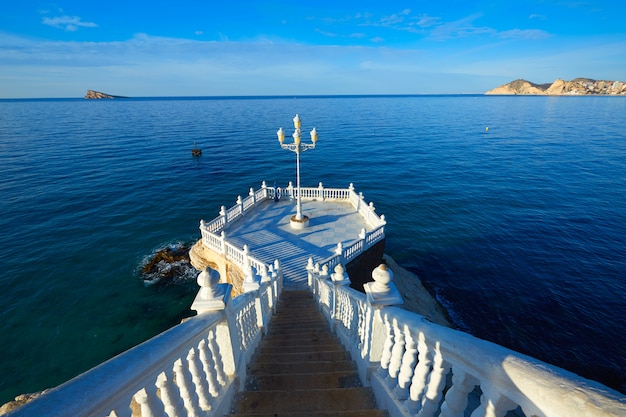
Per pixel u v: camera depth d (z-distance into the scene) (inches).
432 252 834.2
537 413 55.3
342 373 191.8
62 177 1343.5
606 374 491.5
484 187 1278.3
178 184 1314.0
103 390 63.0
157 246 831.1
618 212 1007.6
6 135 2393.0
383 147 2004.2
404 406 122.1
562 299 637.9
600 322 579.8
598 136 2356.1
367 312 167.0
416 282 713.0
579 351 529.0
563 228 920.9
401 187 1295.5
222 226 670.5
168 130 2768.2
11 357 506.6
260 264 493.7
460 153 1838.1
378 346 158.4
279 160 1716.3
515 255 799.1
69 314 597.9
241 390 175.2
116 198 1141.7
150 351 82.8
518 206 1088.2
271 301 388.2
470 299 659.4
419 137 2362.2
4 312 592.4
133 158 1701.5
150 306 627.8
